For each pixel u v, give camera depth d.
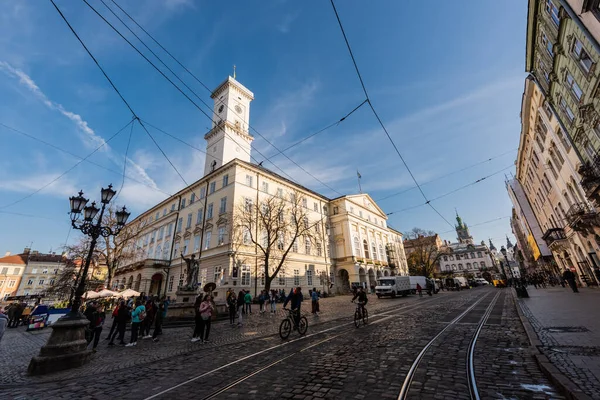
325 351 7.41
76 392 5.35
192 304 17.52
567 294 18.05
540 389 4.11
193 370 6.42
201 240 34.91
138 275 40.62
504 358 5.82
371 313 16.50
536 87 20.47
